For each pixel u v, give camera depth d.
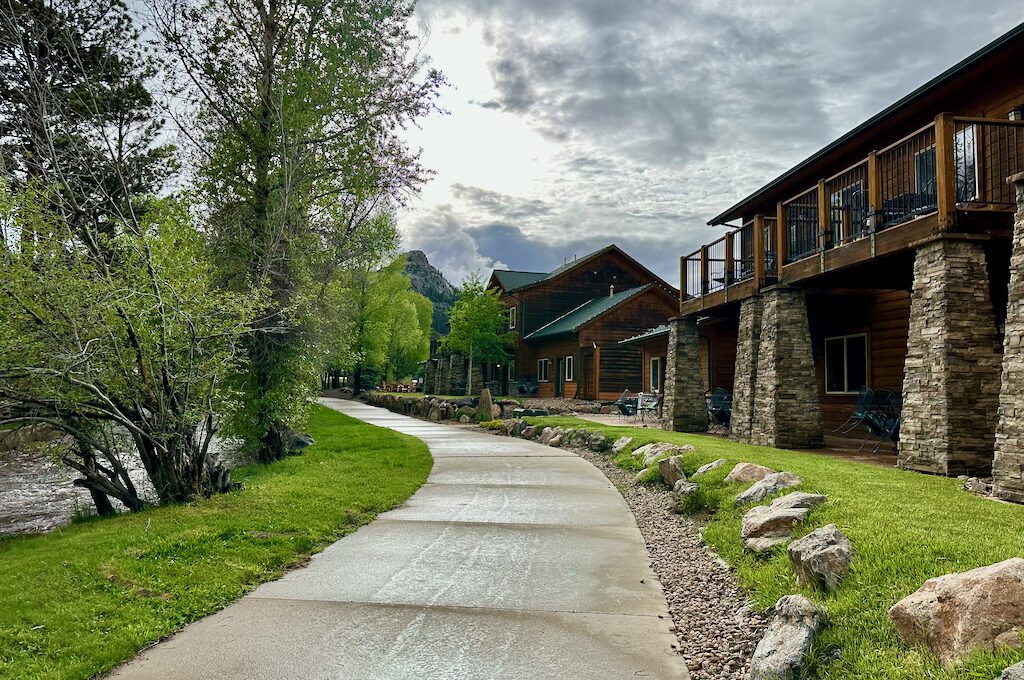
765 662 3.50
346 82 14.05
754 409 13.20
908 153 12.20
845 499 5.92
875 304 13.95
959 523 5.00
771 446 11.99
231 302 8.52
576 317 38.25
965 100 11.01
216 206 13.07
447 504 8.79
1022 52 9.49
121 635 4.23
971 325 8.01
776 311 12.32
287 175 12.66
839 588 4.10
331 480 10.33
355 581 5.50
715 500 7.54
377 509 8.42
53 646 4.04
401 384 60.59
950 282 8.03
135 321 7.77
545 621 4.56
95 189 8.95
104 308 7.49
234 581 5.39
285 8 13.62
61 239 7.84
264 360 12.80
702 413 16.91
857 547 4.49
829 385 15.73
